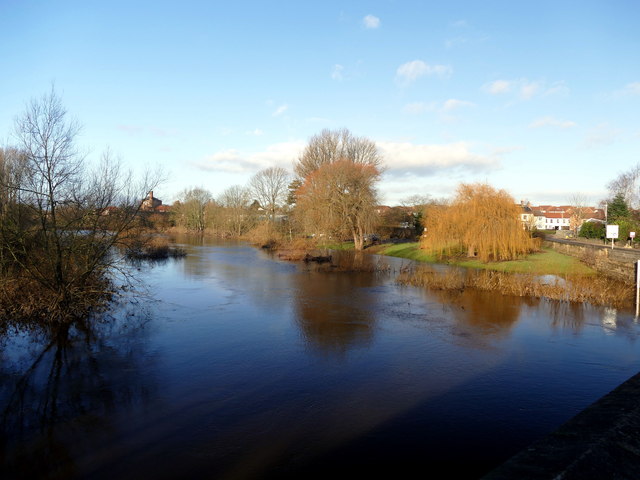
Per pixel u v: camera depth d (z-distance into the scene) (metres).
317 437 7.40
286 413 8.31
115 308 17.34
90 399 8.98
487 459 6.74
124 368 10.83
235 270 30.36
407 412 8.38
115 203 16.66
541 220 111.88
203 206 83.44
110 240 16.52
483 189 32.81
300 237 52.34
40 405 8.69
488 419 8.10
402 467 6.50
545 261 30.72
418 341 13.23
